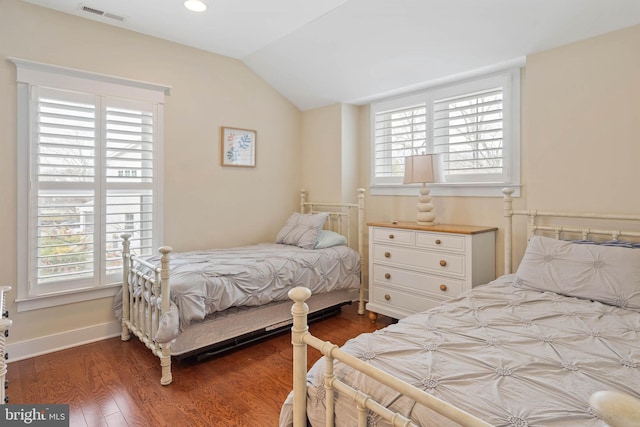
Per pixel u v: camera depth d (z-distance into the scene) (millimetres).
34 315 2602
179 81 3281
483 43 2570
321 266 3162
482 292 1988
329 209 4004
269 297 2746
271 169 4004
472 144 3068
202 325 2449
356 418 1056
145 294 2504
